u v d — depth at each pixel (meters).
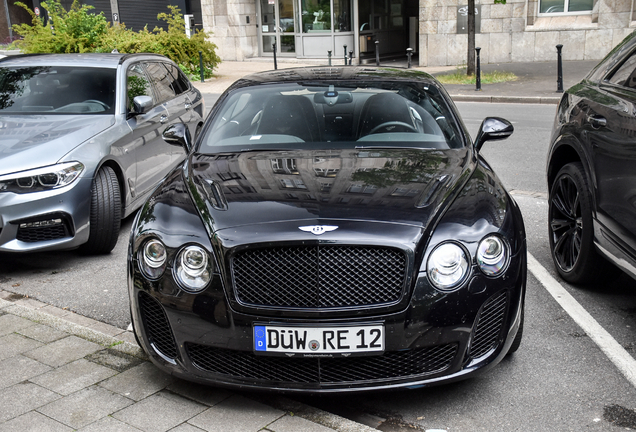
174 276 3.04
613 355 3.59
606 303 4.32
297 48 23.88
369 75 4.77
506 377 3.39
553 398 3.18
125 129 5.72
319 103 4.39
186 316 3.01
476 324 2.99
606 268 4.37
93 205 5.22
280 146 4.08
